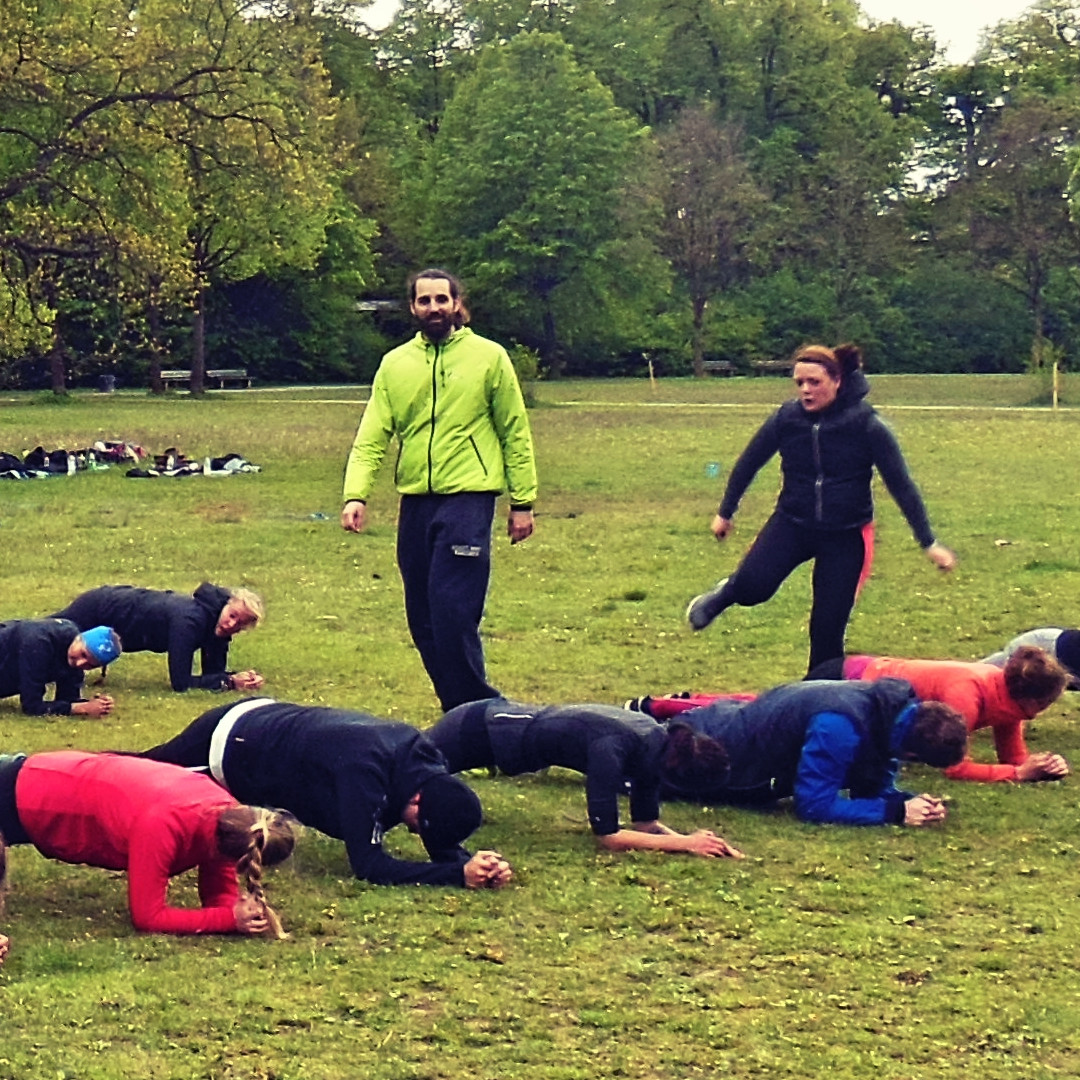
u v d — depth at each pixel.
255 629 11.69
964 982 5.05
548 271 66.38
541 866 6.25
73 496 21.05
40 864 6.20
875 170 72.81
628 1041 4.58
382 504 20.41
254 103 32.16
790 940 5.43
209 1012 4.74
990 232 68.19
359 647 11.03
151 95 30.56
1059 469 24.25
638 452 28.14
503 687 9.77
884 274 72.81
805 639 11.35
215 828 5.50
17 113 30.55
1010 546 15.99
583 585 13.77
